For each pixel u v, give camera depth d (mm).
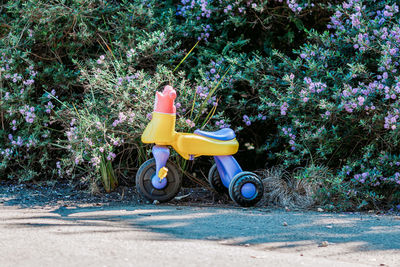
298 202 5375
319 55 5941
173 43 6812
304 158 5980
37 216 4340
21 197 5492
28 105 6086
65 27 6461
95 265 2598
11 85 6223
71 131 5496
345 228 3986
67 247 2965
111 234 3461
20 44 6387
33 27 6566
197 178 6102
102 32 6641
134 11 6477
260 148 6711
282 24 6867
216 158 5359
